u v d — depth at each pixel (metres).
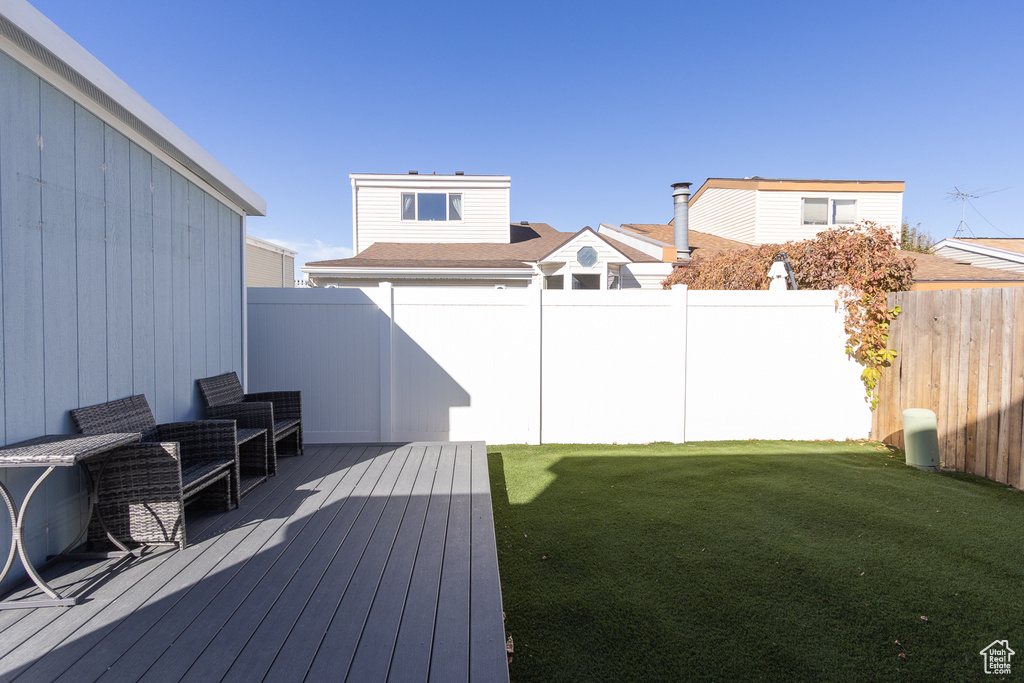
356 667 1.82
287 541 2.98
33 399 2.58
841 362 6.25
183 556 2.77
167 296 3.92
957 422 5.00
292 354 5.93
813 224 15.66
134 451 2.86
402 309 6.00
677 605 2.60
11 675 1.75
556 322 6.10
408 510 3.52
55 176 2.74
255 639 2.00
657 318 6.13
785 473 4.85
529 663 2.15
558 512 3.89
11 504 2.29
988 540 3.34
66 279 2.83
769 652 2.22
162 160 3.81
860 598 2.66
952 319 5.09
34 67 2.54
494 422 6.11
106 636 2.01
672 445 6.06
